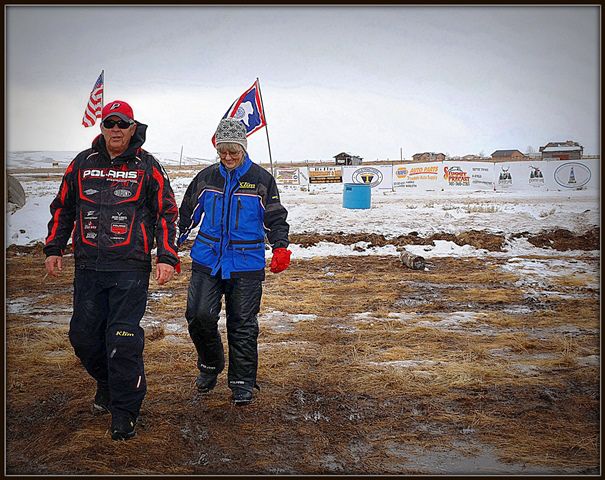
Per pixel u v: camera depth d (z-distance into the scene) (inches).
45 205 660.1
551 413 168.6
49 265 157.2
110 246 150.7
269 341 239.6
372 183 1065.5
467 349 228.2
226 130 169.0
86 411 168.4
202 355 177.2
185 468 138.2
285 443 151.0
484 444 150.7
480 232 539.5
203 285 170.4
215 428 158.9
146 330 255.1
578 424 161.5
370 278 378.3
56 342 231.9
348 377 196.5
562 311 290.2
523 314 284.8
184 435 154.3
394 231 553.9
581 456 143.9
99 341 155.9
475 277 377.7
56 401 176.2
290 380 194.1
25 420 162.9
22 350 224.8
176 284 356.8
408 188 1040.2
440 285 357.1
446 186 1011.3
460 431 157.9
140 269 153.8
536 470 137.2
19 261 443.8
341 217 623.2
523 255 468.8
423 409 171.8
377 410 171.0
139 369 151.5
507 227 561.9
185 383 191.3
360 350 227.3
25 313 288.2
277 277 379.9
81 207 153.0
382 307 299.9
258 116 494.0
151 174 155.5
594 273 390.9
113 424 149.9
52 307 301.1
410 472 136.0
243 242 170.7
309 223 595.2
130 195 152.8
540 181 981.8
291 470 137.2
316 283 358.0
